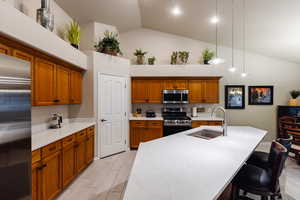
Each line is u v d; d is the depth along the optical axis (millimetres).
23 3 2260
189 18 3684
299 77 4566
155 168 1210
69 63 2783
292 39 3453
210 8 3107
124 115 4027
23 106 1406
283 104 4617
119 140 3918
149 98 4426
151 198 833
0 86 1189
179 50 4742
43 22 2332
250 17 3078
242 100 4672
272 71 4617
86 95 3467
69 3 3094
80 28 3807
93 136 3375
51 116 2859
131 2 3385
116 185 2512
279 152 1381
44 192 1850
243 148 1714
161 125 4098
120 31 4656
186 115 4684
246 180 1485
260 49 4309
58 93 2613
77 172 2643
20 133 1379
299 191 2324
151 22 4344
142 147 1740
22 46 1875
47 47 2162
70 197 2213
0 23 1517
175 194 873
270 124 4648
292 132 3150
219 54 4707
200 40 4680
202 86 4387
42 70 2236
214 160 1373
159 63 4758
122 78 3975
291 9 2592
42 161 1814
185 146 1777
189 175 1097
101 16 3646
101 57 3574
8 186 1279
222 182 1009
